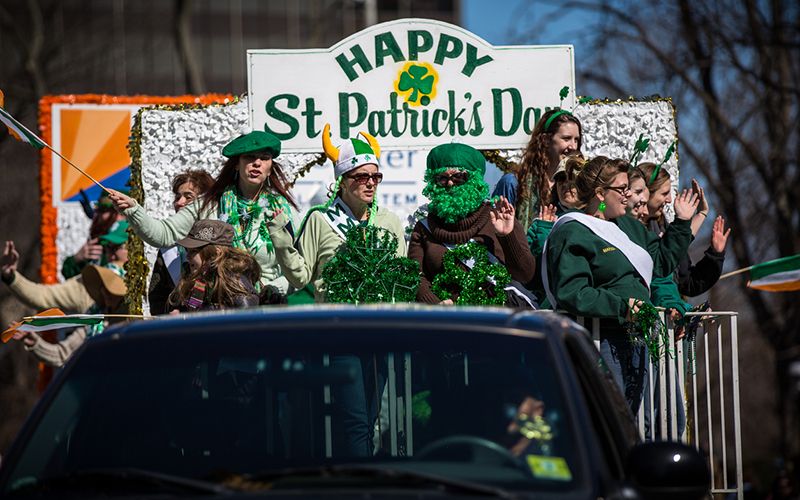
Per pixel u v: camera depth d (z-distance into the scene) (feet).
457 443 31.01
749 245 175.63
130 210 59.11
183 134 81.35
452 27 78.28
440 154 57.11
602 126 80.84
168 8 331.36
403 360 44.16
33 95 210.38
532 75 78.43
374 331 32.76
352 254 55.57
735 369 58.54
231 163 60.80
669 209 80.02
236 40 434.71
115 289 77.77
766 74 171.53
